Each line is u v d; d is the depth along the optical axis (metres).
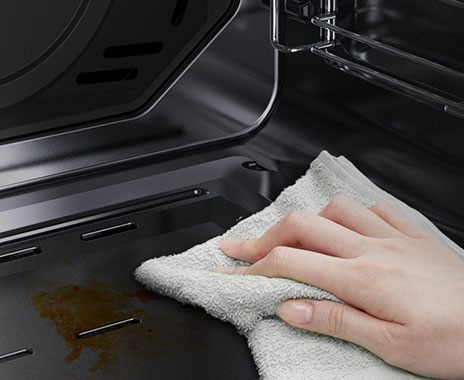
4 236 0.91
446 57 0.88
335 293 0.78
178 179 0.98
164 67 1.02
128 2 0.98
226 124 1.04
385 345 0.76
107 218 0.93
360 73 0.93
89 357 0.79
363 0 0.93
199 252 0.85
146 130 1.01
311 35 0.98
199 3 1.01
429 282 0.77
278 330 0.79
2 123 0.97
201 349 0.80
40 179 0.96
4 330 0.81
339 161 0.92
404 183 0.93
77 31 0.97
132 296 0.85
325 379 0.75
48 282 0.86
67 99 0.99
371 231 0.83
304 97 1.01
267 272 0.80
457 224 0.89
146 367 0.78
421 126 0.90
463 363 0.75
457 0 0.83
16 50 0.95
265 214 0.89
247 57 1.04
